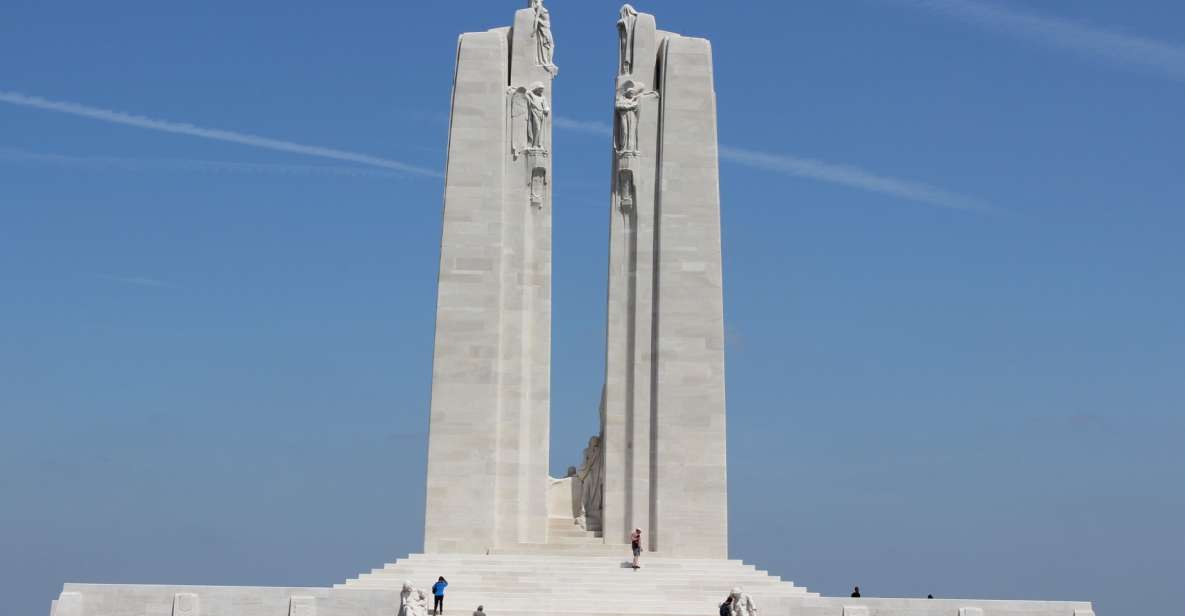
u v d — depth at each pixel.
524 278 60.94
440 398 59.81
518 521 59.41
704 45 62.84
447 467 59.34
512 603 53.19
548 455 60.12
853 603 52.78
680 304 60.91
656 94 62.53
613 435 60.38
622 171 61.78
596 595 54.38
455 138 61.59
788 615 52.59
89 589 51.06
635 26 63.12
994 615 53.00
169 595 51.09
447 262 60.66
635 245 61.59
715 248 61.38
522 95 62.00
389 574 55.38
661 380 60.34
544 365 60.59
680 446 60.03
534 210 61.56
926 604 52.97
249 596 51.19
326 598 51.00
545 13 62.91
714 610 53.22
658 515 59.44
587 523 60.88
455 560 56.53
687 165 61.91
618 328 61.16
